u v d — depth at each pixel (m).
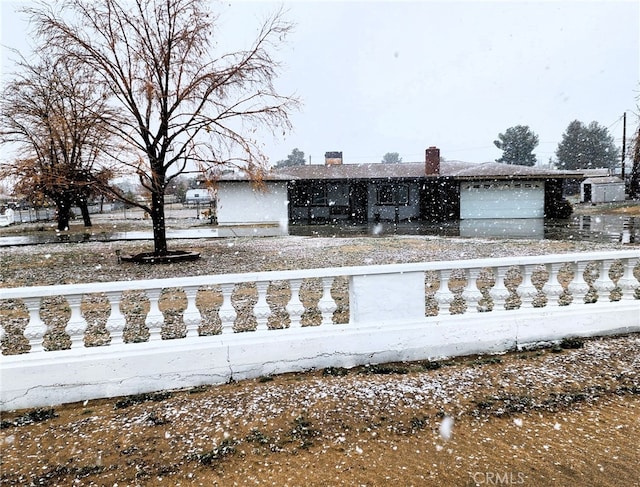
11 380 3.87
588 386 4.11
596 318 5.19
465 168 34.41
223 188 29.05
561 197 31.06
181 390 4.18
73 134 13.19
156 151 13.76
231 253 14.29
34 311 3.99
